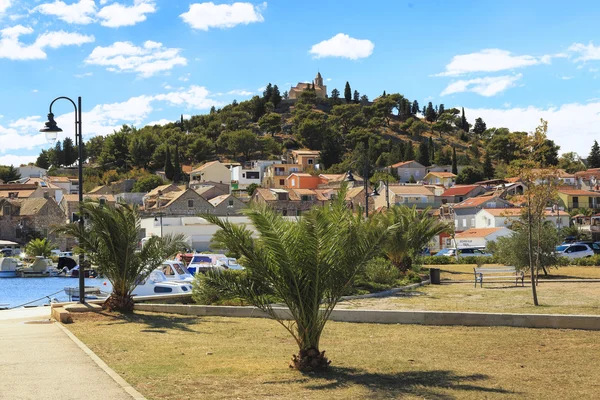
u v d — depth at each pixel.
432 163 170.88
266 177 138.00
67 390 8.87
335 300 11.62
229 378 10.21
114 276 20.62
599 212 98.69
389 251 35.88
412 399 8.84
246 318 19.31
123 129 199.12
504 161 179.88
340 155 172.00
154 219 67.88
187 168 159.00
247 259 11.44
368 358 12.30
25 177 151.75
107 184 140.12
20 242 92.25
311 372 10.88
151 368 10.92
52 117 21.33
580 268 44.03
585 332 14.90
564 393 9.20
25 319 19.08
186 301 23.92
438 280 33.22
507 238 36.53
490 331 15.43
